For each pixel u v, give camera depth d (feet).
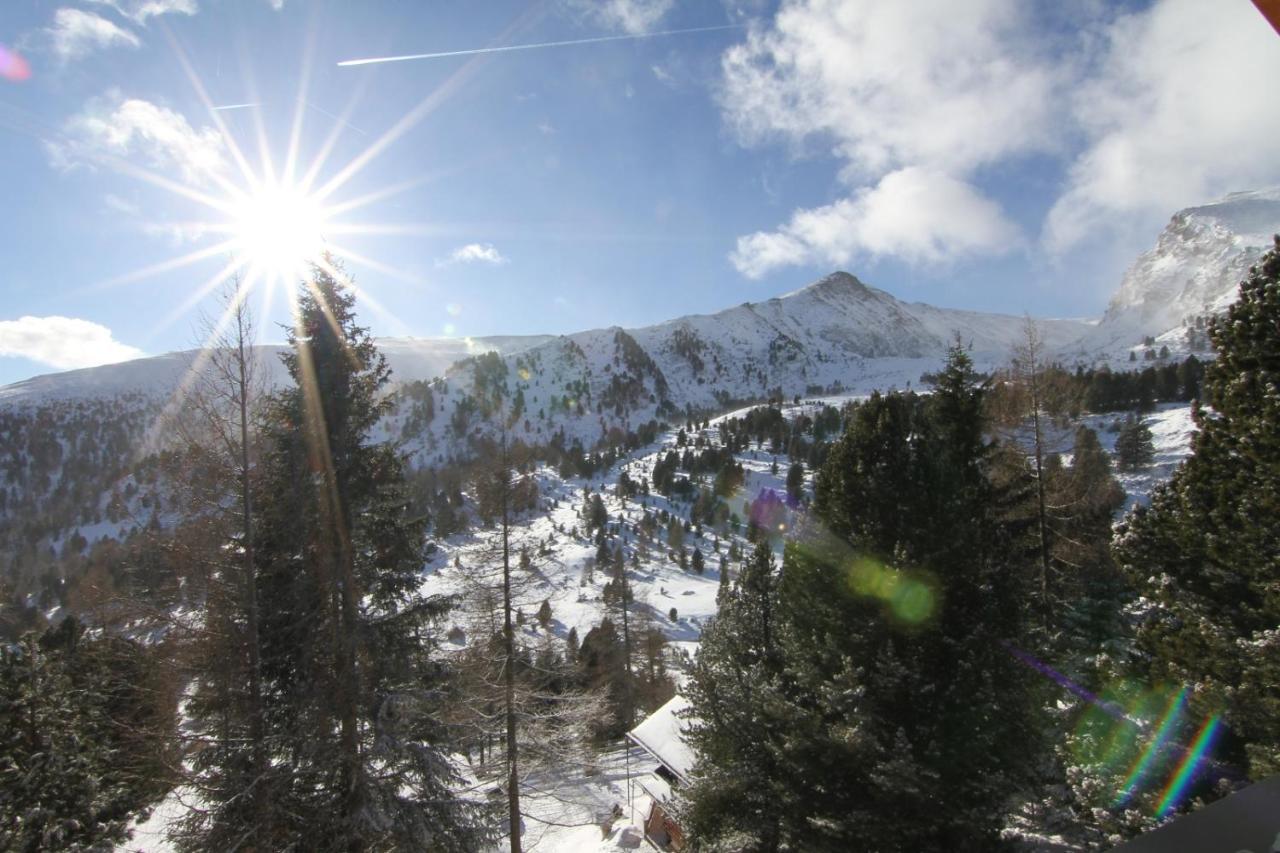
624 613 121.90
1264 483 27.84
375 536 37.88
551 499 484.33
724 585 46.55
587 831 76.64
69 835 48.03
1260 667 26.32
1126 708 34.81
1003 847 29.53
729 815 35.99
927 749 28.12
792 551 36.19
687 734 39.34
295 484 35.96
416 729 37.32
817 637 33.91
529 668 47.93
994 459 40.75
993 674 28.45
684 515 444.14
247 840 32.96
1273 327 27.89
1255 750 26.07
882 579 31.12
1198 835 7.31
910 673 29.43
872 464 33.76
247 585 35.09
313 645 35.45
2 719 48.44
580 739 49.73
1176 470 35.17
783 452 519.19
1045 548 47.11
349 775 34.86
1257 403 28.48
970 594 30.63
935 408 36.24
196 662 34.81
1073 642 47.98
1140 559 36.29
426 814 35.68
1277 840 7.11
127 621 35.81
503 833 41.09
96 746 50.16
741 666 38.27
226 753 33.58
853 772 30.22
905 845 27.96
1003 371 53.26
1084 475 55.93
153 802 43.98
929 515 30.94
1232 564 29.63
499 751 48.62
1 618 59.52
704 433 644.27
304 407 36.55
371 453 38.50
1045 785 33.86
